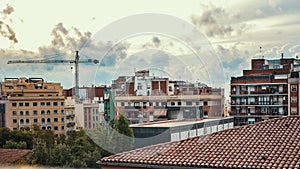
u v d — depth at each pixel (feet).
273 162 17.25
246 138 19.92
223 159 17.84
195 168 17.19
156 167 17.30
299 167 16.51
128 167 17.69
